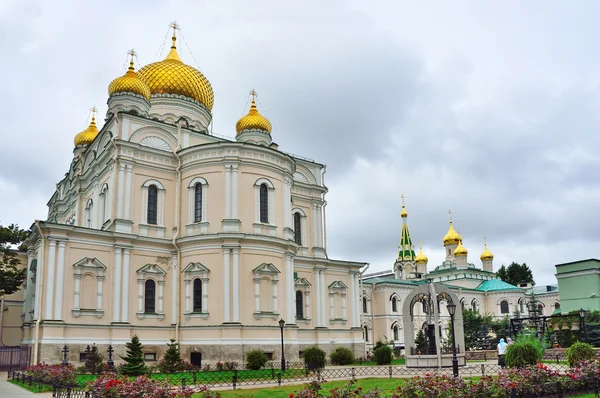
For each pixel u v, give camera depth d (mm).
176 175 42062
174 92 48969
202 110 50500
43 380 25719
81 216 47625
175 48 53812
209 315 37781
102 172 42469
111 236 37781
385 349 43625
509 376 18453
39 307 34375
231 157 40156
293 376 29891
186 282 38938
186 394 17203
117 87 44156
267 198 41594
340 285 50469
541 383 18578
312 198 51406
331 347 48000
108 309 37031
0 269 47688
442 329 82750
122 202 39000
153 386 17531
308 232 50406
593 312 38281
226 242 38406
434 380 17234
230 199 39594
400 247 105000
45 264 35125
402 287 78812
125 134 40438
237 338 36844
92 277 36812
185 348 37906
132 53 48031
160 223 40688
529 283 112375
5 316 52719
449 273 100938
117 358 36125
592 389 19734
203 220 39812
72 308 35562
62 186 58656
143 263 39188
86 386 23375
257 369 35062
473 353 43406
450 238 105188
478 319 59156
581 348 27703
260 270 38938
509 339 32250
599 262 42500
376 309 76438
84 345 35281
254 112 52406
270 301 39344
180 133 43094
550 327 39438
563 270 44031
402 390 17125
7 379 32562
